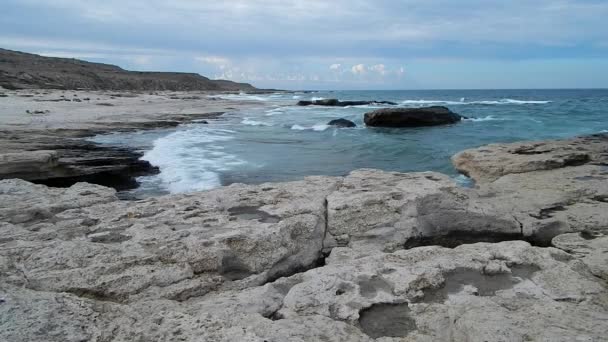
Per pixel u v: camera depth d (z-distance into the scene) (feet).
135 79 313.73
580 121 99.25
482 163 39.45
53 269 16.62
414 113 89.25
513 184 31.83
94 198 25.85
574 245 20.75
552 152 40.01
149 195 38.40
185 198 26.00
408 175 31.01
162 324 11.71
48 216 23.03
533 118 107.65
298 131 83.15
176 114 100.99
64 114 85.05
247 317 13.28
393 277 16.55
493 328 12.73
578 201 27.78
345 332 12.98
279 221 21.79
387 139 73.05
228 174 45.37
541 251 19.04
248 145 63.87
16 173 38.22
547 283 16.61
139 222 21.67
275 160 53.36
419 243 23.99
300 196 26.08
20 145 48.01
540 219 25.02
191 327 11.56
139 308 14.44
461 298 15.44
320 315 14.19
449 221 24.73
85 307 11.93
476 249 19.34
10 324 10.51
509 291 16.03
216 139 68.39
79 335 10.55
